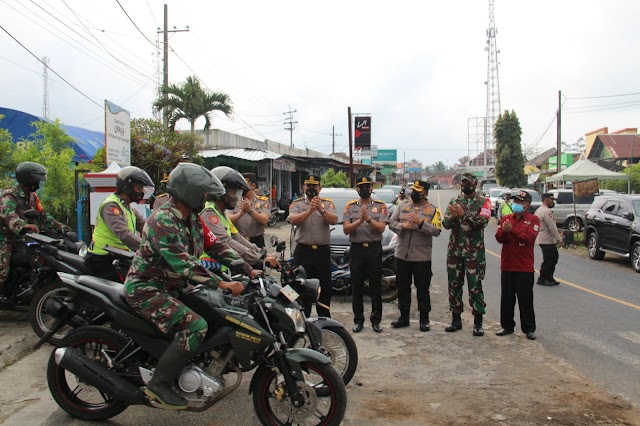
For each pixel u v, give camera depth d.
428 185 6.84
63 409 4.12
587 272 12.37
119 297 3.90
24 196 6.41
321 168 35.78
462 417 4.30
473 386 4.98
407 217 6.82
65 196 8.93
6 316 6.88
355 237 6.79
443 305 8.52
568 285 10.49
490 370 5.41
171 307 3.62
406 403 4.57
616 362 5.72
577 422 4.22
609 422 4.23
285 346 3.85
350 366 4.76
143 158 13.28
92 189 7.95
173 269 3.56
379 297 6.84
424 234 6.82
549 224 10.31
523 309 6.60
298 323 3.89
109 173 7.88
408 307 7.02
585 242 15.22
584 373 5.39
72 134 13.91
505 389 4.91
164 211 3.61
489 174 81.56
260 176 23.98
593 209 14.99
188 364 3.77
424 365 5.55
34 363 5.28
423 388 4.92
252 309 3.92
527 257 6.55
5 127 12.61
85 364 3.88
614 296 9.41
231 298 3.94
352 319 7.44
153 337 3.78
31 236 5.70
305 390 3.73
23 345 5.75
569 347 6.25
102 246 5.34
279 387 3.79
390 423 4.18
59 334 5.79
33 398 4.48
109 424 4.05
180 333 3.62
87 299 4.00
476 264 6.64
